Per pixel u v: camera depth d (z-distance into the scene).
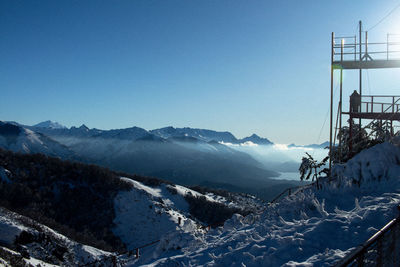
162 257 12.78
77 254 86.38
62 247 82.81
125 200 166.62
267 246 8.49
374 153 14.45
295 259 7.23
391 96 20.62
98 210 155.75
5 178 154.38
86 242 113.06
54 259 75.31
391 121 20.55
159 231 144.88
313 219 9.62
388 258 5.61
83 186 171.00
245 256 8.30
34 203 143.62
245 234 10.79
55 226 120.62
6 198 140.00
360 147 21.53
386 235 5.70
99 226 143.88
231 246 10.15
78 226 141.38
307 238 7.91
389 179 13.30
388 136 17.20
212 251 10.37
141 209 160.12
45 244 78.38
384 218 8.12
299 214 12.41
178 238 13.44
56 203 152.75
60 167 178.50
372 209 8.78
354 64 21.30
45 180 166.12
